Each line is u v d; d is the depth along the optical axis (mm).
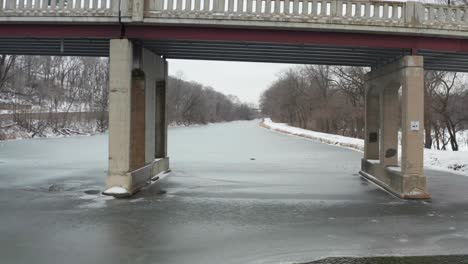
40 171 21141
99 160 26672
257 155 32062
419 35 14648
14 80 75500
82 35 14578
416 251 9000
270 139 55938
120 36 14492
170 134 69875
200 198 14586
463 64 18469
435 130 47062
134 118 16391
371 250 9055
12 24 14562
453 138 43500
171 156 30703
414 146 14656
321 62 19000
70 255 8586
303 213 12469
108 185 14617
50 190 15703
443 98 43250
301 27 14188
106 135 61094
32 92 78250
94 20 14000
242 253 8789
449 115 43344
